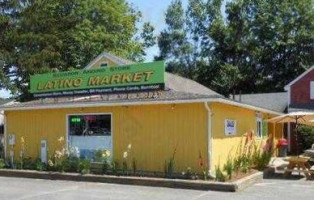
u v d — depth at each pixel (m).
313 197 12.74
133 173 16.56
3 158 20.34
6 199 12.70
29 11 41.94
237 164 17.16
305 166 17.28
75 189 14.44
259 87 53.25
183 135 16.12
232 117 17.94
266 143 20.95
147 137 16.88
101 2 44.66
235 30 56.06
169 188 14.52
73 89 19.03
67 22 42.62
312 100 34.69
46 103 19.22
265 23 53.53
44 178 17.16
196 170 15.77
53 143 19.12
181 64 60.78
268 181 16.02
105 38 43.22
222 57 57.22
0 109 20.22
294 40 51.84
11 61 40.16
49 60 41.25
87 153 18.19
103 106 17.77
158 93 17.48
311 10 51.91
